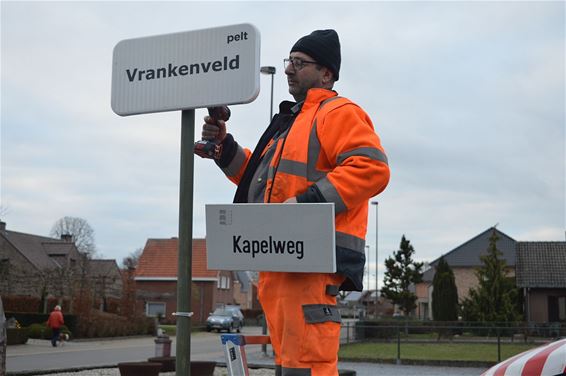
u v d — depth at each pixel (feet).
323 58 8.56
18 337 87.76
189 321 8.43
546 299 122.01
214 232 7.47
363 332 85.66
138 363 35.76
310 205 7.00
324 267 6.94
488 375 10.11
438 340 82.43
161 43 8.84
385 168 7.53
